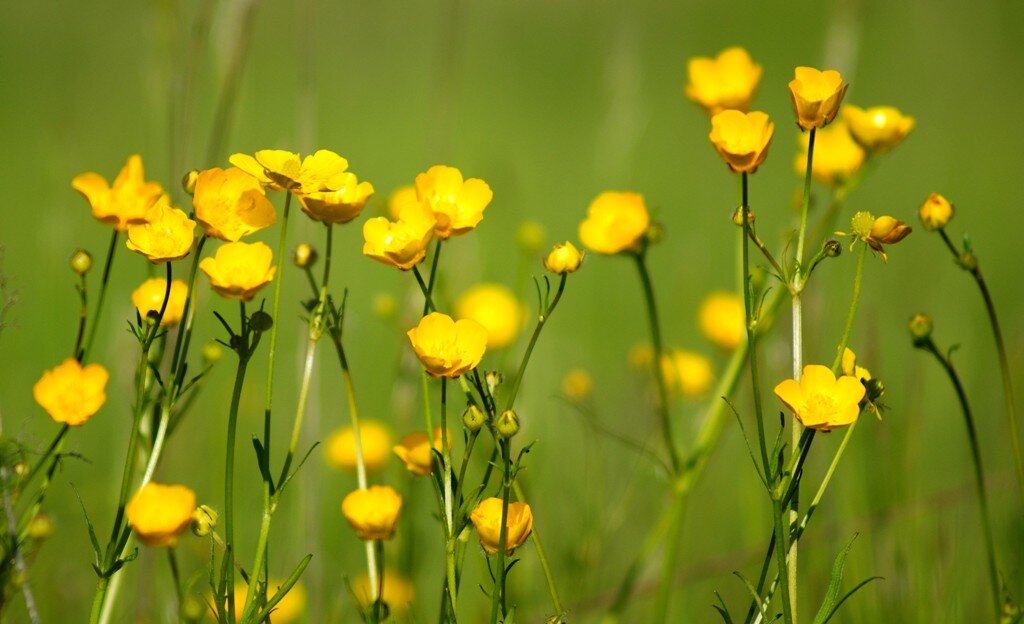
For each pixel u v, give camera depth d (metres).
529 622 1.48
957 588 1.47
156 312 1.30
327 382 1.89
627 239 1.43
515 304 1.54
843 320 1.91
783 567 1.28
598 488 1.53
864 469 1.55
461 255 1.60
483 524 1.29
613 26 1.92
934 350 1.35
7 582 1.31
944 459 1.69
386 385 1.87
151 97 1.58
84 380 1.31
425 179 1.32
